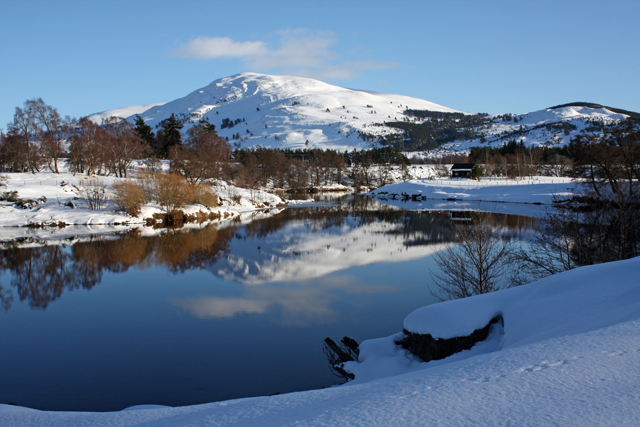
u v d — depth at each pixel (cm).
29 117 6631
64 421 544
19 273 2466
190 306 1812
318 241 3394
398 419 346
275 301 1845
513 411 338
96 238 3681
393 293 1906
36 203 4750
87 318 1689
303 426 360
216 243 3388
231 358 1284
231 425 419
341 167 12762
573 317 735
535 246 1964
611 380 378
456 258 1630
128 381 1154
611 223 1620
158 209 4916
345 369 1120
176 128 10038
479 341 892
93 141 6944
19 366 1259
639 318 567
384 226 4206
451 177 11150
